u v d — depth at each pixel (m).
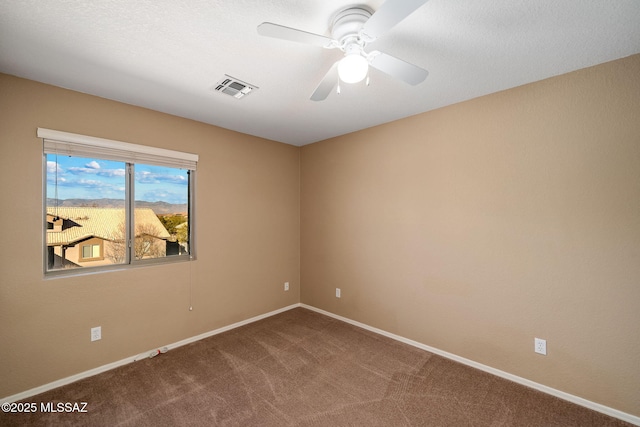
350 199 3.41
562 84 2.03
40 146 2.09
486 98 2.37
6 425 1.75
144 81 2.11
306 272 3.97
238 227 3.34
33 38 1.59
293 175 3.99
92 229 2.39
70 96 2.22
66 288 2.20
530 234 2.17
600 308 1.90
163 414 1.86
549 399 2.02
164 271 2.73
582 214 1.96
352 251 3.40
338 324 3.38
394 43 1.67
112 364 2.40
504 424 1.79
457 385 2.18
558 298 2.06
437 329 2.67
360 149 3.30
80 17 1.43
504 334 2.29
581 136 1.96
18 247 2.01
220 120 2.96
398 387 2.16
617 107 1.84
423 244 2.77
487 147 2.37
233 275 3.29
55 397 2.02
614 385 1.85
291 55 1.79
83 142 2.26
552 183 2.08
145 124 2.61
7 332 1.97
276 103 2.52
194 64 1.89
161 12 1.40
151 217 2.73
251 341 2.92
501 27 1.52
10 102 1.99
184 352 2.68
